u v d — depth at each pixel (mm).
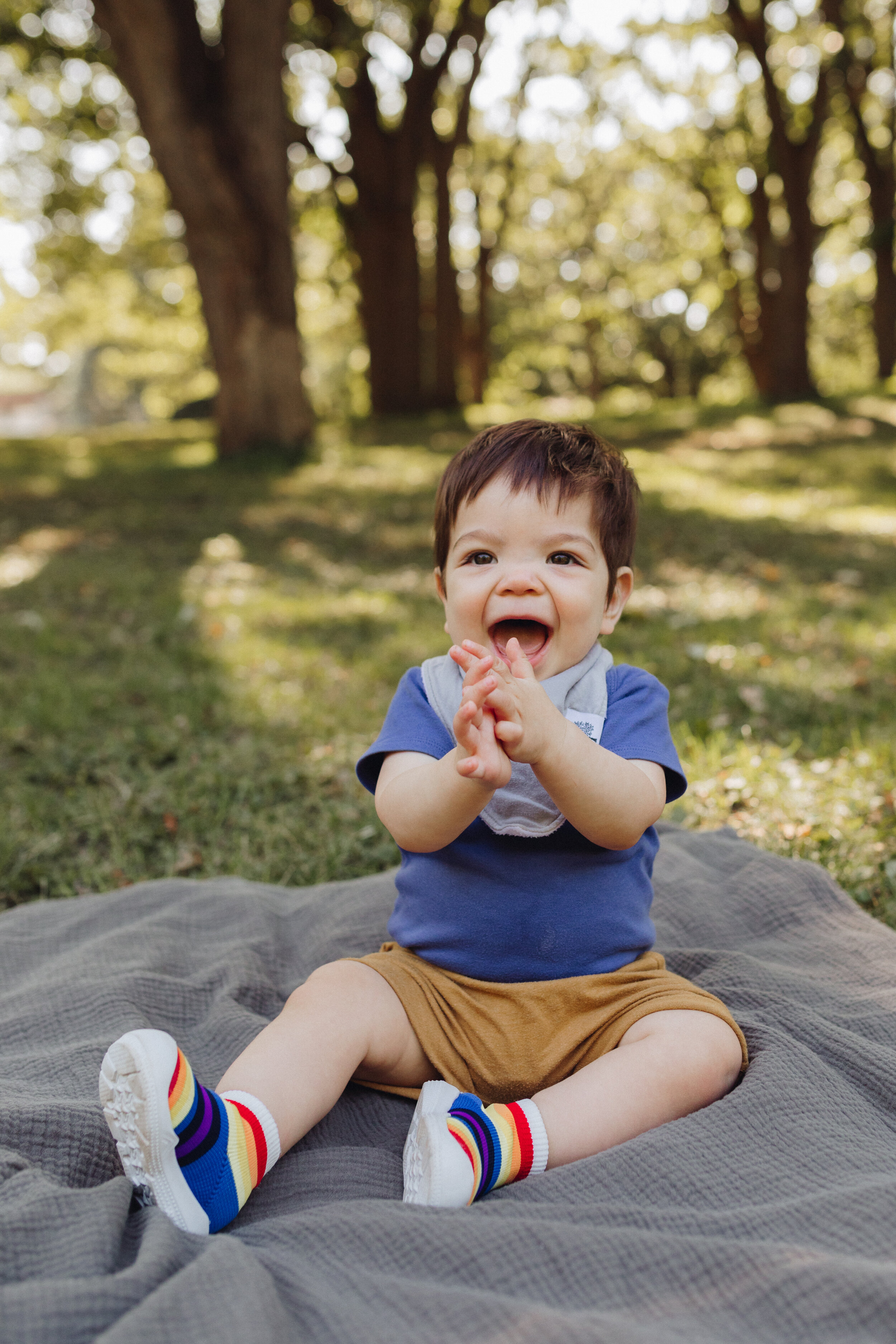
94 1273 1224
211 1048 1915
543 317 37812
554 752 1584
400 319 20047
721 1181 1441
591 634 1837
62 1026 2000
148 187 21156
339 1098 1761
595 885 1734
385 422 18797
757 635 5496
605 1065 1577
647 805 1695
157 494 11219
